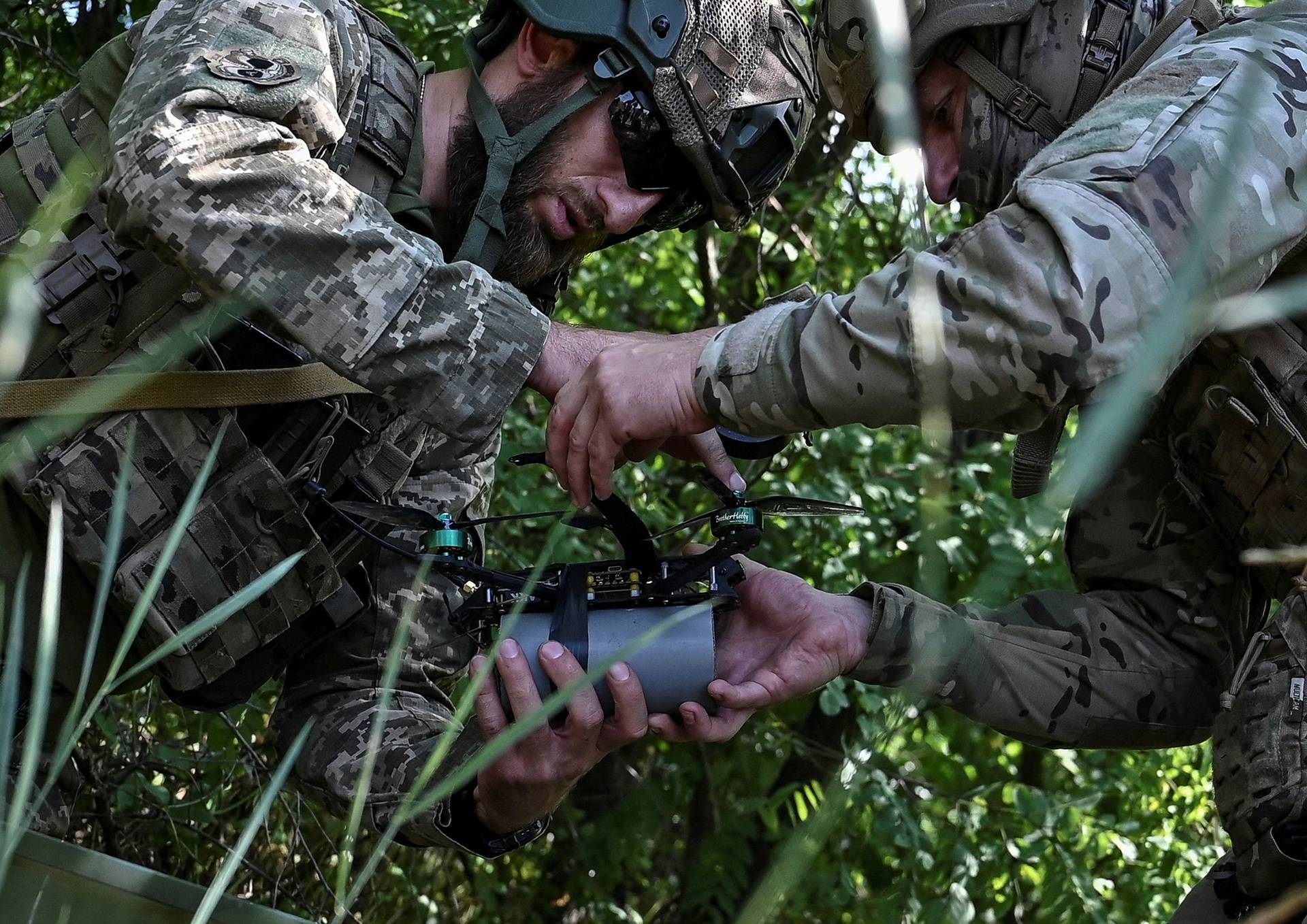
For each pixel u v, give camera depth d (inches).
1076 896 135.9
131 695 117.0
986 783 162.9
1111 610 67.1
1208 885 62.6
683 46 67.4
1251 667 56.7
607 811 167.5
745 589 62.7
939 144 66.8
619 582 54.1
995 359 44.4
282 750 72.5
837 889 137.1
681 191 72.8
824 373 47.2
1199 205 43.9
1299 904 28.8
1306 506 57.7
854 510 55.9
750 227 163.6
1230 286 46.6
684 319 170.1
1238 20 57.2
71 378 60.4
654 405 50.7
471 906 162.7
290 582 65.0
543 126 68.4
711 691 53.2
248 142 54.5
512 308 56.4
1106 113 49.0
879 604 60.6
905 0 62.3
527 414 144.2
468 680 77.9
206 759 118.4
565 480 54.6
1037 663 64.5
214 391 61.7
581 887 161.3
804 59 74.6
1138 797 152.4
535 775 55.1
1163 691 65.8
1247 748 55.6
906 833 128.2
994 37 62.5
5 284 35.5
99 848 115.0
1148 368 22.5
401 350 54.6
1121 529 67.7
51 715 63.8
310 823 128.8
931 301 40.8
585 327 59.0
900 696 28.8
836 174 148.3
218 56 56.5
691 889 150.5
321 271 54.1
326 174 55.9
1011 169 64.1
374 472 67.9
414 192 66.7
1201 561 66.3
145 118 54.7
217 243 53.3
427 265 55.4
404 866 146.3
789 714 168.1
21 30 112.0
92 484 60.9
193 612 62.9
